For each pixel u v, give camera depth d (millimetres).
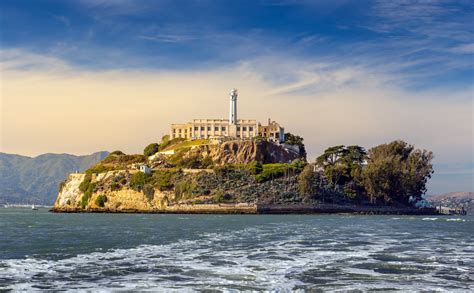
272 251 65375
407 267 52906
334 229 108312
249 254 62156
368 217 186750
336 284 44031
